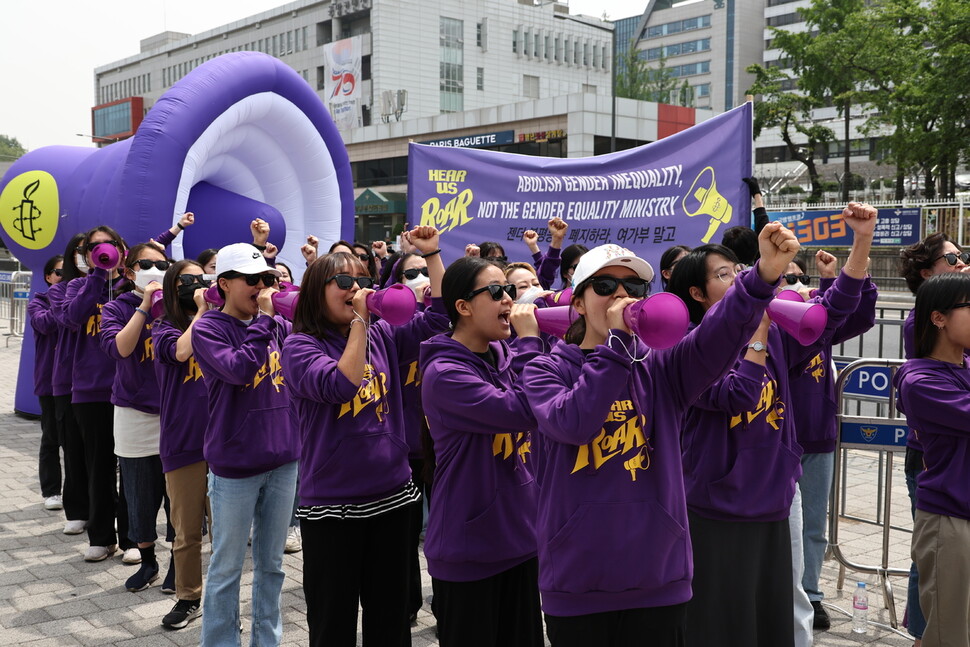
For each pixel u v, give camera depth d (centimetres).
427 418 305
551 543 250
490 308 293
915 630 371
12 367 1423
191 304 429
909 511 629
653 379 257
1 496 680
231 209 841
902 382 342
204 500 444
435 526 303
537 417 247
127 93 9562
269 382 382
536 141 3934
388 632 344
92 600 477
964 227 2392
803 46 3547
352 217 990
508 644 309
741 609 335
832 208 2552
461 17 6988
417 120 4497
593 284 242
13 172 930
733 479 330
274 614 389
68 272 596
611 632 249
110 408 534
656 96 6950
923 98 3023
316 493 334
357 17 6781
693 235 651
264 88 820
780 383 345
